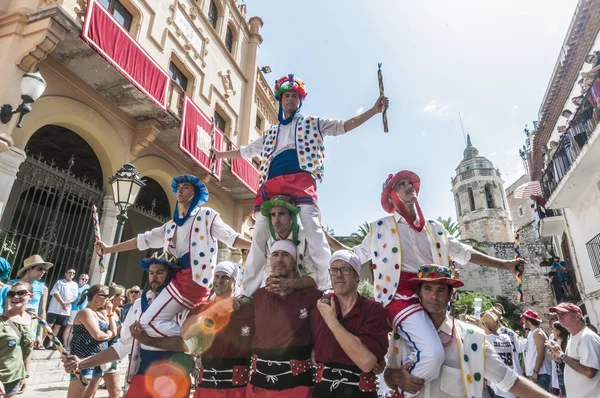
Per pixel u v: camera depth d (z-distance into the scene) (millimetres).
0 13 8117
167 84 10367
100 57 8609
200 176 12727
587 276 13609
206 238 3561
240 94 16234
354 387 2447
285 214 3221
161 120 10852
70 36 8094
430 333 2539
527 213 35750
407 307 2715
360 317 2557
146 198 15242
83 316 4512
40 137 11680
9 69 7598
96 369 4527
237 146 15594
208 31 14211
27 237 7699
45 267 5398
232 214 14953
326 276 3254
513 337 6430
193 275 3398
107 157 9977
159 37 11539
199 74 13438
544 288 31109
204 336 3033
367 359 2348
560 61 13266
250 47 17531
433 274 2621
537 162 19578
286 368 2670
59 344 3305
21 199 12211
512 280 32625
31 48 7637
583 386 4438
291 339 2723
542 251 31906
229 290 3371
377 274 2975
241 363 3006
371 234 3154
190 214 3697
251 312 3109
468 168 45906
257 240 3449
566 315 4664
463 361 2564
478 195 43469
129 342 3488
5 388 3650
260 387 2697
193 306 3377
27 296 4086
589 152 10555
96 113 9641
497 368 2602
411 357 2520
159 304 3246
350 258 2641
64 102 8859
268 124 18609
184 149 10680
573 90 13445
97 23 8266
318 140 3676
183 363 3398
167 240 3650
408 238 3021
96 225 4254
